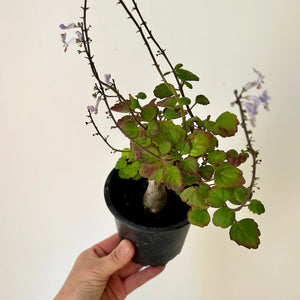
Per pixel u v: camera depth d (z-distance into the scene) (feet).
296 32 1.75
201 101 1.43
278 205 2.05
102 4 1.89
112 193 1.69
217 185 1.35
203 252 2.28
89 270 1.87
